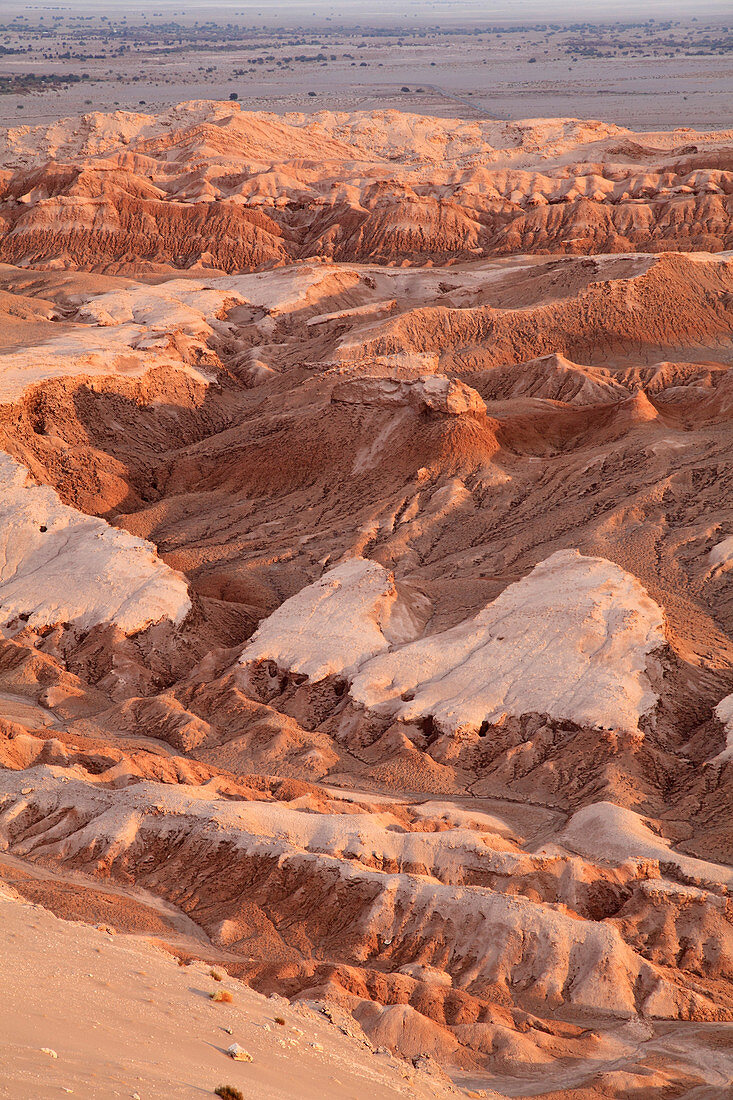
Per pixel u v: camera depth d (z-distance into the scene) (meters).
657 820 60.25
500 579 86.31
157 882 54.19
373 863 54.56
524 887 52.75
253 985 43.69
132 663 78.56
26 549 90.69
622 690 68.44
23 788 60.19
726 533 89.19
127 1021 23.86
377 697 72.12
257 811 57.44
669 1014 46.06
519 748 67.19
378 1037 40.75
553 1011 45.94
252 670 76.75
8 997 21.77
